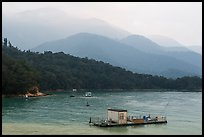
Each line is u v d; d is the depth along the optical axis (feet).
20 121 409.49
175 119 468.34
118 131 360.89
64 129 360.48
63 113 503.61
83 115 484.33
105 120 410.93
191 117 494.18
